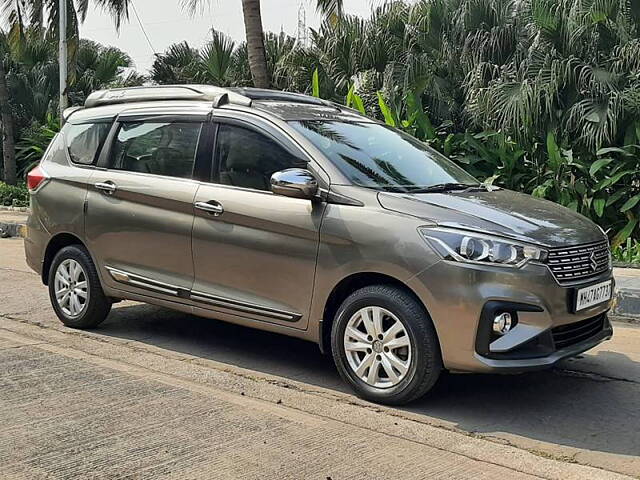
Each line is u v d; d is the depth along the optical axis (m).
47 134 19.62
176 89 5.93
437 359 4.43
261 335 6.33
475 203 4.75
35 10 18.44
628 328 6.80
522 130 10.86
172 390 4.86
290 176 4.75
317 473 3.64
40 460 3.76
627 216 10.43
